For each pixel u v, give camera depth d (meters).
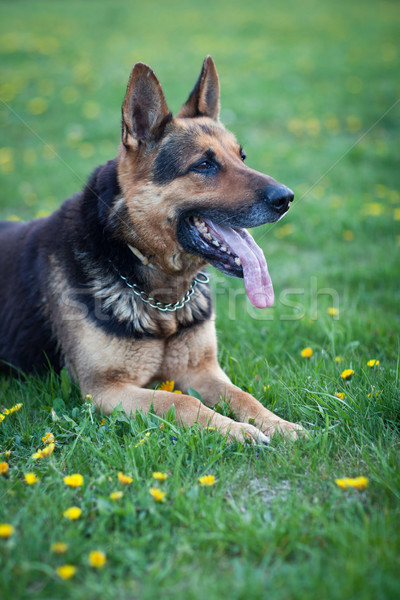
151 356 3.39
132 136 3.23
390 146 9.34
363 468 2.56
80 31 19.17
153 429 2.92
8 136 10.01
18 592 1.89
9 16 21.58
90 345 3.32
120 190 3.36
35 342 3.69
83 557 2.04
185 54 15.89
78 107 11.41
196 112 3.76
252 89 12.62
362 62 14.79
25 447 2.90
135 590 1.91
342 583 1.85
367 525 2.09
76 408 3.13
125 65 14.62
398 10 22.61
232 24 20.56
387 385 3.15
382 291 5.10
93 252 3.39
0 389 3.72
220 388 3.39
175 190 3.27
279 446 2.79
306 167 8.32
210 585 1.90
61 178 8.05
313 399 3.15
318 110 11.25
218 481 2.50
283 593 1.85
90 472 2.62
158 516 2.22
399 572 1.90
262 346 4.09
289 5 24.70
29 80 13.09
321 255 6.02
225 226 3.36
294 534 2.10
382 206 6.96
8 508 2.34
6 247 4.02
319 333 4.21
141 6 24.52
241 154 3.63
